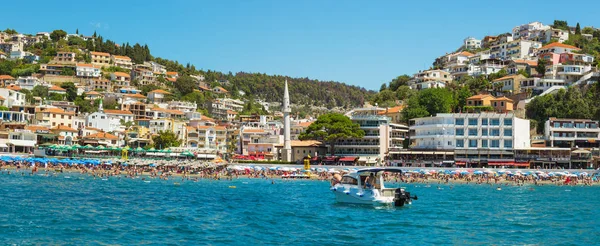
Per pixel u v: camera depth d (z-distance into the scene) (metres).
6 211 69.69
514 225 68.25
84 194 93.38
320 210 79.44
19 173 135.75
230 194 102.81
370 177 83.44
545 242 57.34
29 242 52.28
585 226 68.06
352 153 194.25
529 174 154.12
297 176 155.25
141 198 90.44
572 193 117.44
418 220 70.88
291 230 62.00
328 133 190.75
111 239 54.72
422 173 152.75
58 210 72.56
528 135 191.88
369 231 62.00
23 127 197.38
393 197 82.88
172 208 78.56
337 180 89.12
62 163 153.75
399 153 184.25
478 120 186.00
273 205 85.31
